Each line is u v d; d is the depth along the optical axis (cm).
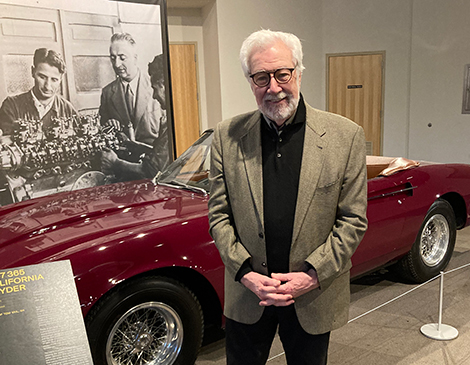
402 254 292
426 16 715
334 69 788
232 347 144
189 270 206
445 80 717
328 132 125
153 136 580
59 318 99
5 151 469
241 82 717
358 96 786
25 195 487
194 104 744
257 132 130
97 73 521
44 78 483
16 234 201
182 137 746
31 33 468
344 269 129
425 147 759
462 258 357
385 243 272
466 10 677
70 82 502
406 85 756
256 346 143
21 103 472
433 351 212
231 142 134
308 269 125
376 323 239
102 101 530
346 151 125
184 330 202
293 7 738
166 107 584
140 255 185
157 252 189
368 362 208
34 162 489
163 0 554
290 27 742
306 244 125
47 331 96
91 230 198
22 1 458
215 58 700
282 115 120
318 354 135
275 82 117
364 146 129
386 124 782
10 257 178
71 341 97
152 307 192
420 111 753
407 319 237
